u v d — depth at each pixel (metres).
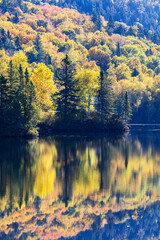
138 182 30.06
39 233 20.47
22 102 64.44
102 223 22.27
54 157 41.34
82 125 80.38
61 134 75.44
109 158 41.47
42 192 26.73
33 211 23.19
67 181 29.88
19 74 69.12
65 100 79.56
